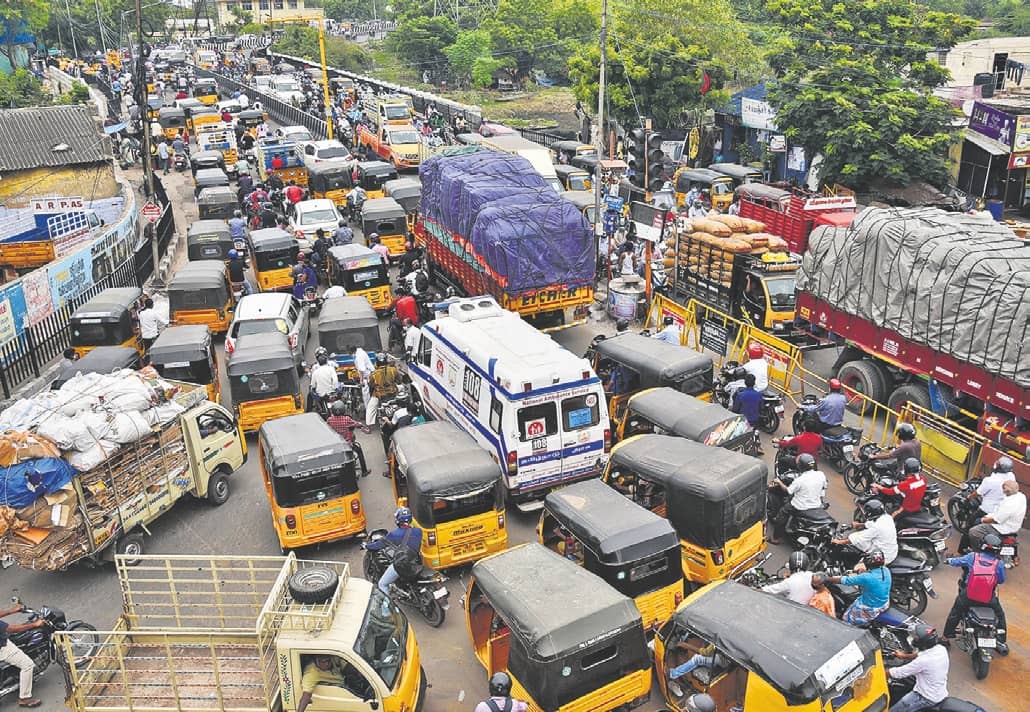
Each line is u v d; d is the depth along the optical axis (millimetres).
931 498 12805
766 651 8422
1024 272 14047
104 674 9945
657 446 12969
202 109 54969
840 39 34719
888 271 16344
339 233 28234
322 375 17641
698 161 46688
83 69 81938
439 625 12000
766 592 10031
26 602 12781
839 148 33000
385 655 9414
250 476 16781
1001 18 65500
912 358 16000
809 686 7977
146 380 14617
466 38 86688
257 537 14570
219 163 42469
